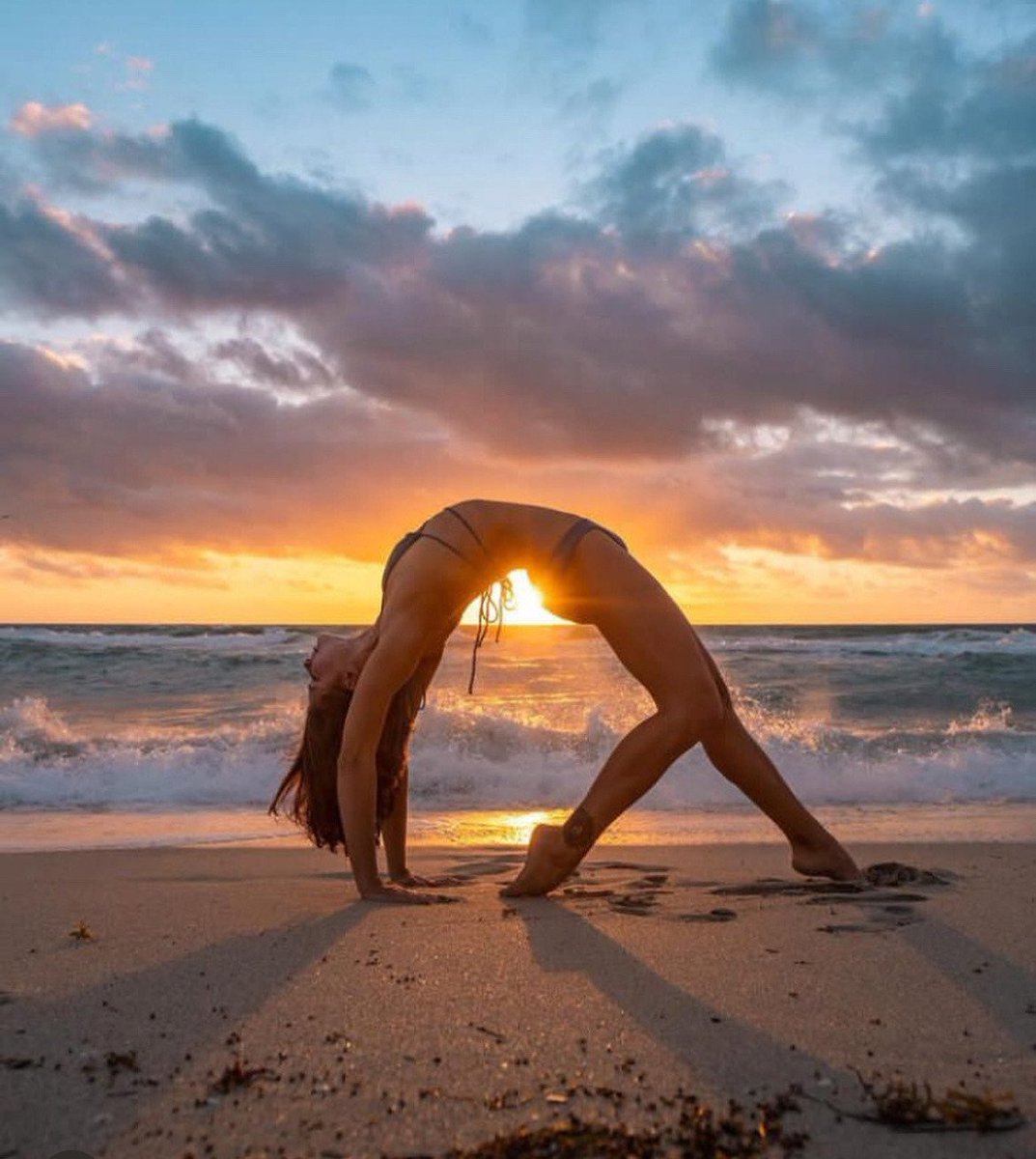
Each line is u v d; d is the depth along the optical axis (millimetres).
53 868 5086
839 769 8992
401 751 4078
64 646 23000
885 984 2582
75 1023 2326
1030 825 7102
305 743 4090
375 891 3822
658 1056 2070
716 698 3826
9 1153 1674
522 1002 2434
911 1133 1712
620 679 18953
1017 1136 1698
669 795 8148
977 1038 2180
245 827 7176
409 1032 2223
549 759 9375
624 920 3350
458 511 3840
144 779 8820
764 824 7121
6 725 11289
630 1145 1656
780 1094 1871
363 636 3982
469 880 4527
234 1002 2469
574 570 3779
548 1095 1872
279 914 3584
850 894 3861
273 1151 1665
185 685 18750
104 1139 1718
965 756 9578
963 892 3936
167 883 4500
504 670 20812
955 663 21188
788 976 2648
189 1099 1871
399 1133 1726
